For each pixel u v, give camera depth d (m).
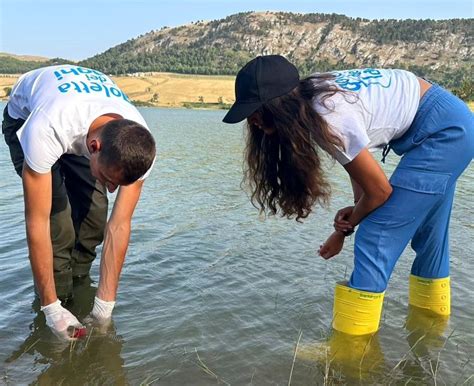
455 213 7.06
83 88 3.31
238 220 6.48
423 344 3.40
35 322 3.66
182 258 4.95
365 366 3.13
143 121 3.40
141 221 6.38
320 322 3.68
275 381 2.96
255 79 2.77
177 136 23.47
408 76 3.29
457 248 5.37
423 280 3.82
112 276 3.63
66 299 4.10
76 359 3.19
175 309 3.86
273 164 3.11
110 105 3.25
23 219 6.35
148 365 3.12
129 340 3.42
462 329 3.62
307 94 2.96
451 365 3.15
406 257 5.05
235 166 12.31
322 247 3.79
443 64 183.25
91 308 3.98
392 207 3.24
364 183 3.12
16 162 3.84
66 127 3.09
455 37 198.25
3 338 3.43
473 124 3.19
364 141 2.95
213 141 20.88
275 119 2.83
